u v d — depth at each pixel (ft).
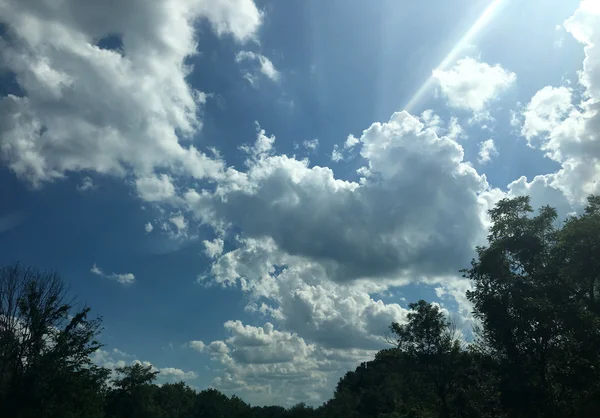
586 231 107.45
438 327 166.40
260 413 521.24
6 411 114.21
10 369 119.65
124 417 305.53
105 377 128.06
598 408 102.37
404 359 169.27
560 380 110.83
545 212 128.67
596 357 107.14
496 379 131.64
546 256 126.00
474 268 134.21
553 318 115.03
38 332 123.13
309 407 460.55
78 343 125.70
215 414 477.36
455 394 158.61
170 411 442.50
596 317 109.70
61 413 118.32
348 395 388.57
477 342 135.33
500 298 125.08
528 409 118.21
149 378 319.06
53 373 120.78
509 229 130.93
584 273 111.86
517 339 122.11
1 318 122.93
